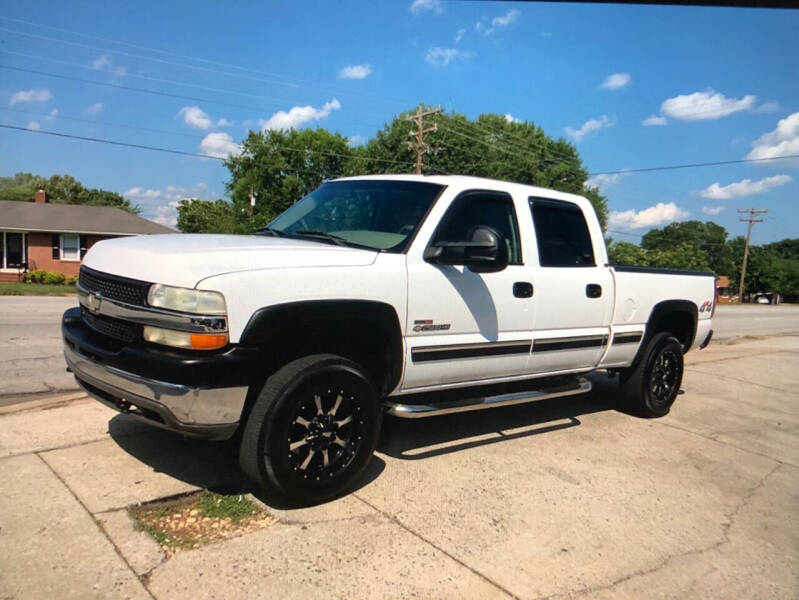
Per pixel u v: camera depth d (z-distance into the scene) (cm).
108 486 369
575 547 340
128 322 342
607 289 542
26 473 380
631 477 453
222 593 272
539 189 516
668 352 624
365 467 387
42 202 3894
